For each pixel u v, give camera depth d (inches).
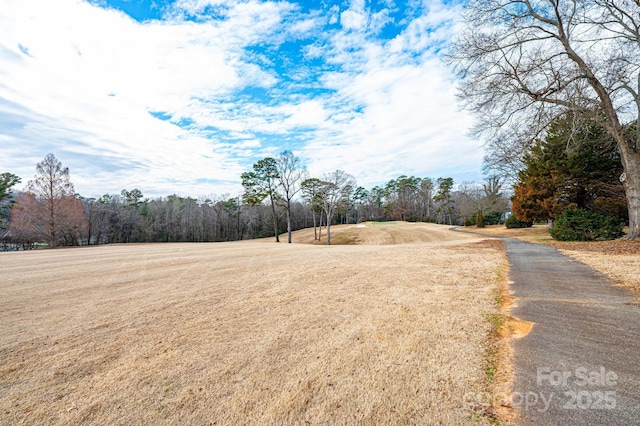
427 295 203.0
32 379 110.5
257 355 123.6
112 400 96.0
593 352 114.1
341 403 89.0
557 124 544.7
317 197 1625.2
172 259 455.2
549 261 317.7
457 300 189.0
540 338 128.5
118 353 130.3
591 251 362.6
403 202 2805.1
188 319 171.9
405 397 90.4
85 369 117.1
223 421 83.4
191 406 91.0
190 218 2164.1
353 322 157.3
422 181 2751.0
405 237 1392.7
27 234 1250.6
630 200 417.4
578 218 527.2
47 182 1251.8
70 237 1534.2
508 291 207.2
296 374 107.0
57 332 156.4
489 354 116.1
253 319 168.6
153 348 134.3
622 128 420.5
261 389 98.5
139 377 109.7
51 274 327.9
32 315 185.2
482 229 1347.2
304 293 221.6
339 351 123.6
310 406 88.3
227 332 150.3
